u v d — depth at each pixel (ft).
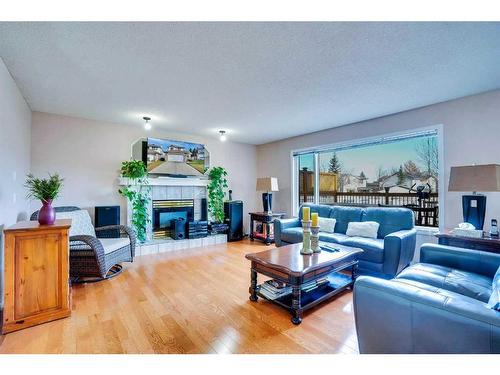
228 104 10.72
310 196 16.78
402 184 12.69
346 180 15.02
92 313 6.84
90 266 8.89
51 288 6.51
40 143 11.57
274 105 10.84
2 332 5.87
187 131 15.55
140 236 13.91
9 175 8.00
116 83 8.64
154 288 8.61
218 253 13.46
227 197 18.16
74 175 12.42
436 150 11.40
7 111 7.70
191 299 7.76
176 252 13.67
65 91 9.30
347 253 8.07
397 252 8.78
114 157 13.61
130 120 13.09
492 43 6.26
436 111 10.66
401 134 11.77
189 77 8.18
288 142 17.65
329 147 15.10
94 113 11.89
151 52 6.70
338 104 10.73
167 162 15.10
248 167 19.62
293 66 7.47
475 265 6.29
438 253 6.90
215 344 5.49
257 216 16.92
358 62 7.25
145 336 5.76
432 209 11.54
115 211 12.46
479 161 9.53
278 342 5.58
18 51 6.64
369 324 4.10
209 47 6.47
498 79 8.36
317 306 7.40
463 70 7.73
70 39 6.10
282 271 6.67
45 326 6.18
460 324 3.22
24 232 6.23
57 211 10.44
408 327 3.67
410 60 7.13
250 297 7.72
